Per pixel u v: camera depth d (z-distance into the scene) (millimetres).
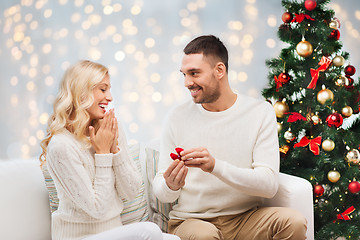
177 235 1796
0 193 1819
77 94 1658
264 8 3346
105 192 1614
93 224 1631
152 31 3303
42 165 1869
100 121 1775
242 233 1848
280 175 2055
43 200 1921
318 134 2334
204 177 1896
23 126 3342
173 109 2047
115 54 3291
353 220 2379
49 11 3277
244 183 1742
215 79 1864
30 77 3318
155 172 2117
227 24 3336
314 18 2301
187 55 1859
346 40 3396
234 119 1915
